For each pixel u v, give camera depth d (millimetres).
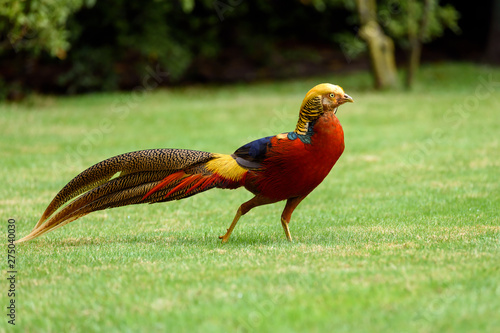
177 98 24812
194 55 29672
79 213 8023
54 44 20406
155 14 26484
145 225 9805
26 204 11094
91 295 6098
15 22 18469
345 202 11164
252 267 6754
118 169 7953
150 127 19188
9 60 25906
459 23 34469
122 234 9172
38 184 12602
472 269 6293
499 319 5090
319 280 6113
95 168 7941
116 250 7953
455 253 7051
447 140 16219
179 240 8617
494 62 31031
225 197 11805
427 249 7355
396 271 6324
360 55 32438
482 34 34281
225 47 32281
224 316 5344
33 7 18734
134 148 16281
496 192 11062
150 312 5527
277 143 7637
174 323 5258
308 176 7660
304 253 7398
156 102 23625
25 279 6758
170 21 28453
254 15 31109
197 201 11508
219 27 30984
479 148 15070
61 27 20797
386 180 12680
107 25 26547
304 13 31375
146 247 8125
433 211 10016
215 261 7129
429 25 26344
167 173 7949
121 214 10547
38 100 23422
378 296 5609
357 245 7797
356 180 12844
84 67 26109
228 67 31125
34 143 16734
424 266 6496
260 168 7762
